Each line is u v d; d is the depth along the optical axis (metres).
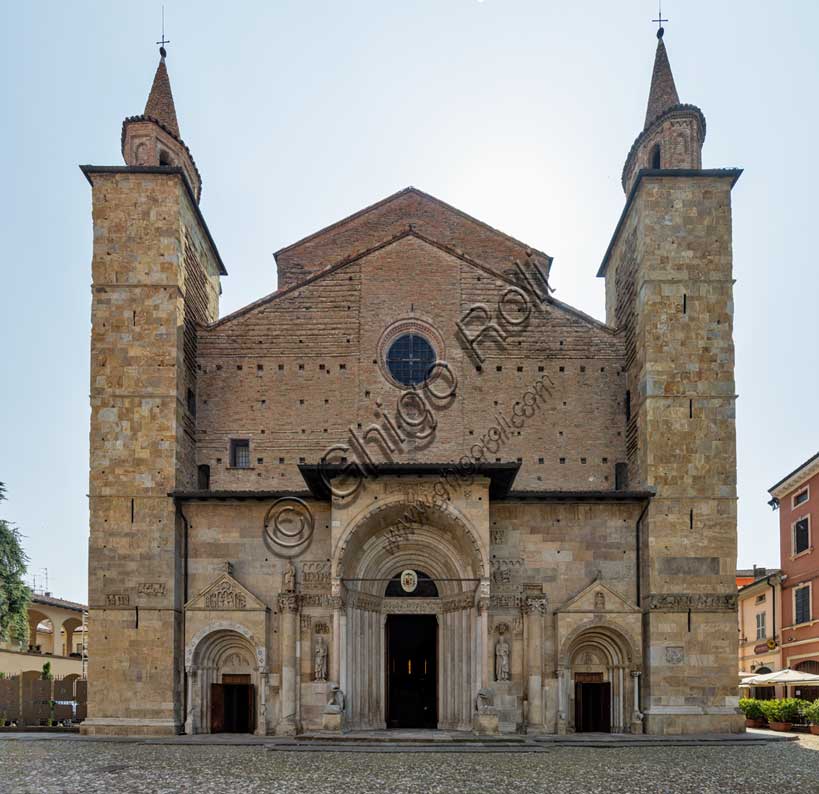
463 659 34.84
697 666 34.12
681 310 36.69
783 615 54.12
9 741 32.28
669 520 35.06
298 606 35.16
